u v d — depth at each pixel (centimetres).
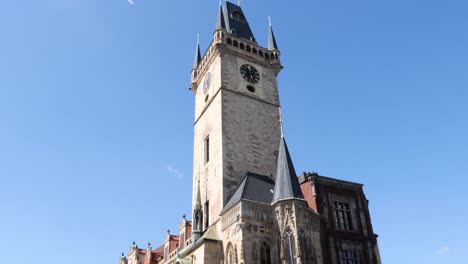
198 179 6294
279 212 4597
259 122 6331
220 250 4822
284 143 5166
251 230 4538
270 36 7362
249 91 6550
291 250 4381
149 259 7650
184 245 6300
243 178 5609
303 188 5397
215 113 6278
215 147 6003
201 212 5719
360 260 5003
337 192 5356
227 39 6744
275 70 7062
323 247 4794
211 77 6756
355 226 5222
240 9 7781
